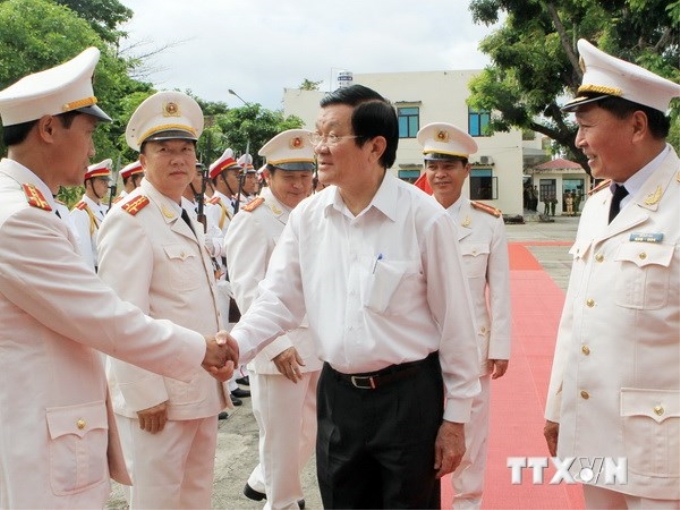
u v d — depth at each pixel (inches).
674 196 84.1
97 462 82.9
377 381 86.3
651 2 411.8
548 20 706.2
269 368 134.0
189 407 110.2
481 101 821.9
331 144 85.8
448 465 87.8
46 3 485.1
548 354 260.2
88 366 83.7
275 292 97.5
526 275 475.8
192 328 111.7
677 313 81.7
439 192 141.7
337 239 89.5
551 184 1464.1
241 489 154.3
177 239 113.2
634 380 83.9
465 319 87.4
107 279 107.1
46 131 81.6
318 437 93.4
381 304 84.4
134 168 253.1
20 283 76.2
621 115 85.0
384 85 1137.4
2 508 77.7
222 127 836.0
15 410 77.1
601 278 87.9
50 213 79.7
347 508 90.7
